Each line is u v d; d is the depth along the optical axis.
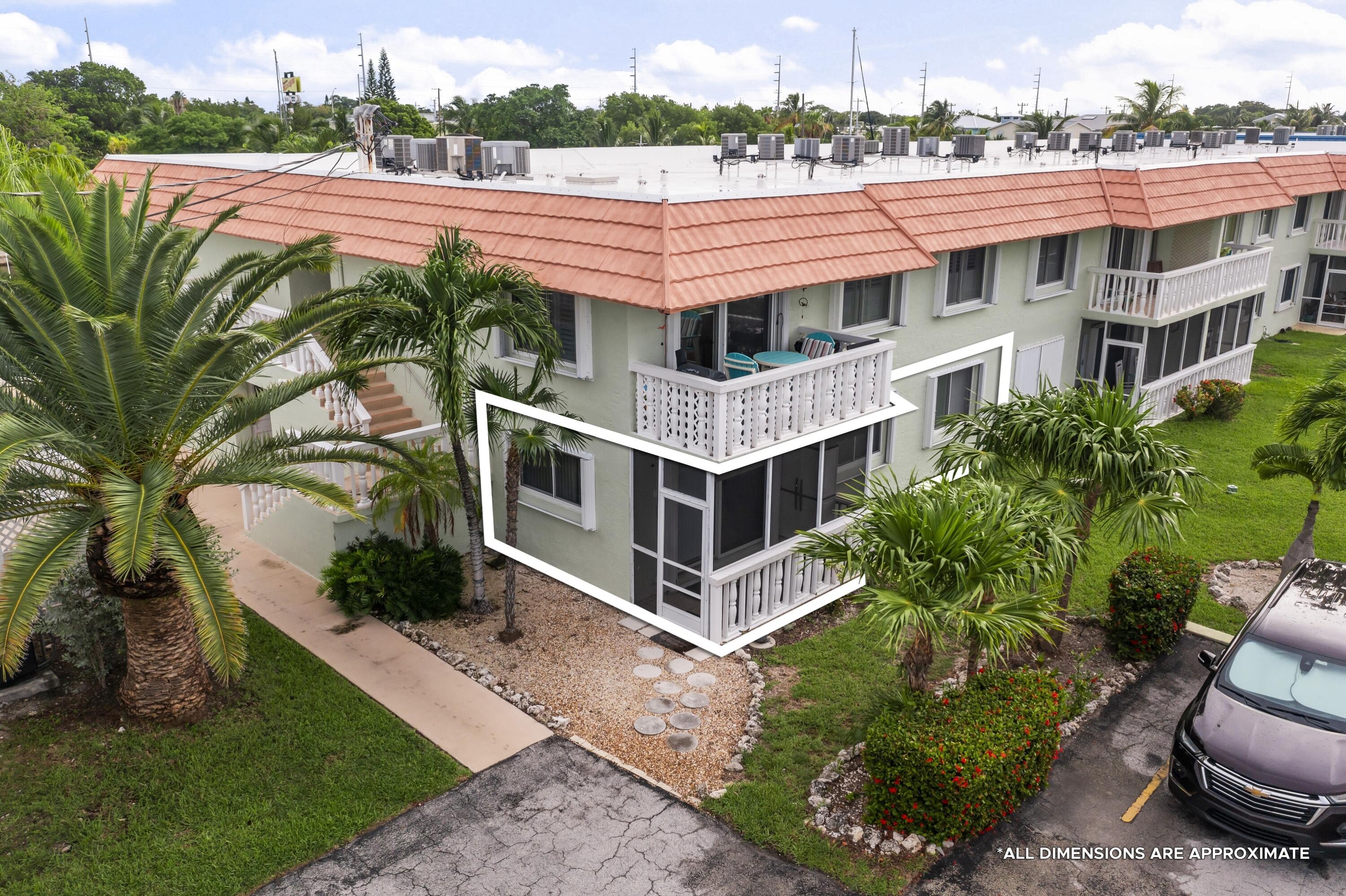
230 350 10.52
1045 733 10.14
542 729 11.65
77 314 8.72
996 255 18.92
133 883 9.09
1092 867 9.41
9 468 8.36
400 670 12.95
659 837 9.78
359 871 9.29
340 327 12.08
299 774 10.70
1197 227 25.19
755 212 13.72
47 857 9.38
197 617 9.65
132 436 10.29
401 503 14.11
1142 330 22.47
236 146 71.19
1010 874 9.31
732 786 10.55
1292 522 17.92
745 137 19.27
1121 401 11.79
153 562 10.55
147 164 24.23
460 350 12.66
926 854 9.53
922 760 9.27
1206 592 15.20
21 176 22.55
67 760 10.82
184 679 11.46
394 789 10.47
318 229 17.28
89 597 11.77
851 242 14.61
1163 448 11.58
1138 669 13.05
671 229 12.49
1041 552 10.30
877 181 16.66
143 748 11.07
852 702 12.14
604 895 8.98
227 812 10.07
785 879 9.21
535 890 9.03
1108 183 21.72
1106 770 10.97
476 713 11.97
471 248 12.59
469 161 17.19
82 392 9.96
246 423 11.30
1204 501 18.47
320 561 15.47
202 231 19.75
